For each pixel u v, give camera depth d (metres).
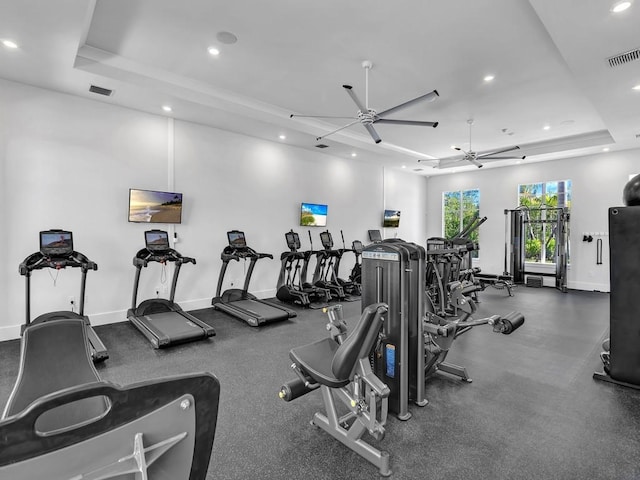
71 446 0.59
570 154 7.66
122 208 5.05
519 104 5.27
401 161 8.72
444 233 10.56
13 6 2.73
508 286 7.30
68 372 1.52
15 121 4.21
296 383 2.32
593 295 7.25
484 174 9.59
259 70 4.27
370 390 2.03
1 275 4.16
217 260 6.12
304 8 3.05
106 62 3.96
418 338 2.70
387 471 1.95
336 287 6.88
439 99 5.08
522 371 3.39
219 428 2.41
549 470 2.00
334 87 4.74
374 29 3.35
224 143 6.16
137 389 0.64
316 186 7.75
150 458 0.67
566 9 2.71
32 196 4.34
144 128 5.23
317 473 1.97
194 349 3.97
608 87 4.12
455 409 2.68
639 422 2.49
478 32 3.38
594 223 7.75
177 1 2.99
